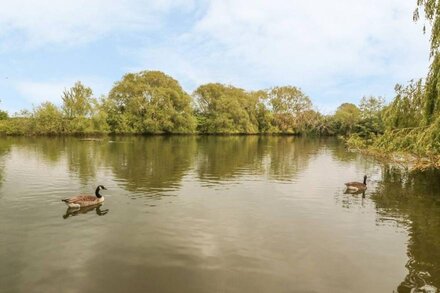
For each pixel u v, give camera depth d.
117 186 23.39
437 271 11.16
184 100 94.31
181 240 13.54
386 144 24.78
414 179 27.11
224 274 10.77
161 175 27.83
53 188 22.52
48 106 82.62
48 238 13.63
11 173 28.00
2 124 80.50
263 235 14.20
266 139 86.19
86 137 78.69
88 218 16.20
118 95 91.94
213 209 17.94
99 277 10.48
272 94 117.38
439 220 16.33
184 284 10.12
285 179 26.88
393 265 11.56
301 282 10.35
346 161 39.19
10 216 16.47
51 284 10.05
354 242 13.53
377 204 19.27
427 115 21.62
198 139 79.00
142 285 10.05
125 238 13.69
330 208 18.36
